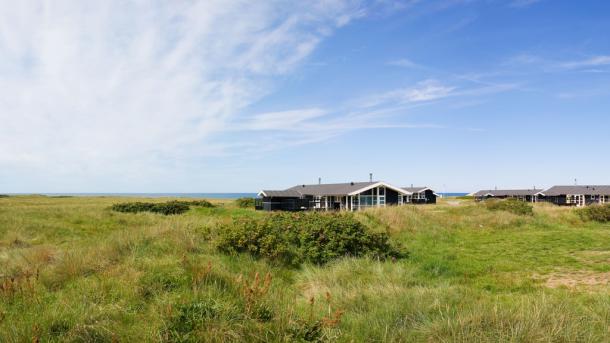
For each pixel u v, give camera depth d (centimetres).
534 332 454
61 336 460
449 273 966
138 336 450
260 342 439
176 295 584
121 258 922
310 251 1040
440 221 1988
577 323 490
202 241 1129
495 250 1316
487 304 596
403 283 799
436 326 495
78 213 2450
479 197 7819
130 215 2517
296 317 510
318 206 4625
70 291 652
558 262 1084
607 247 1322
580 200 6194
